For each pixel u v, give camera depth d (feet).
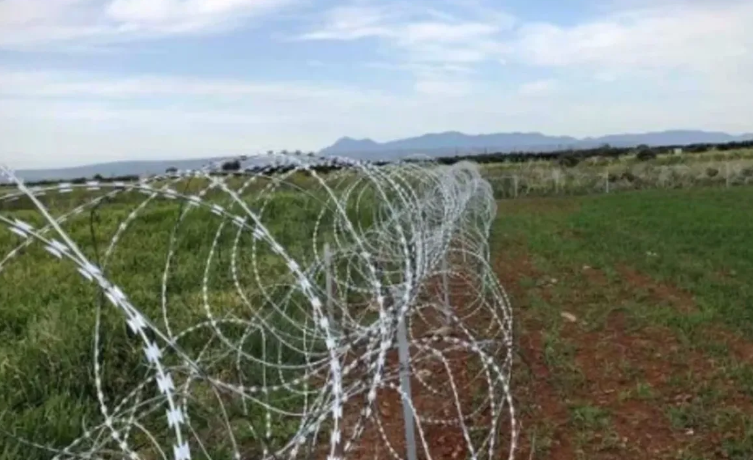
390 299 15.79
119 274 31.91
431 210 23.26
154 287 29.68
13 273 32.65
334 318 20.94
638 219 66.59
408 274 13.47
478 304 29.19
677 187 115.75
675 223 62.13
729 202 83.15
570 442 19.22
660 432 19.76
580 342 27.89
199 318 23.57
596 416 20.58
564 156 170.19
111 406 18.60
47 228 10.23
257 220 10.78
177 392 12.54
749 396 21.89
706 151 187.01
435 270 23.79
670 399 21.89
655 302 33.91
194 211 41.91
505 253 50.31
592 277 40.55
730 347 26.61
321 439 18.30
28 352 21.56
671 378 23.35
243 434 17.98
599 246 51.11
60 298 28.43
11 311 26.96
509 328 21.45
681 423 20.04
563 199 101.30
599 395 22.41
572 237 57.52
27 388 19.77
